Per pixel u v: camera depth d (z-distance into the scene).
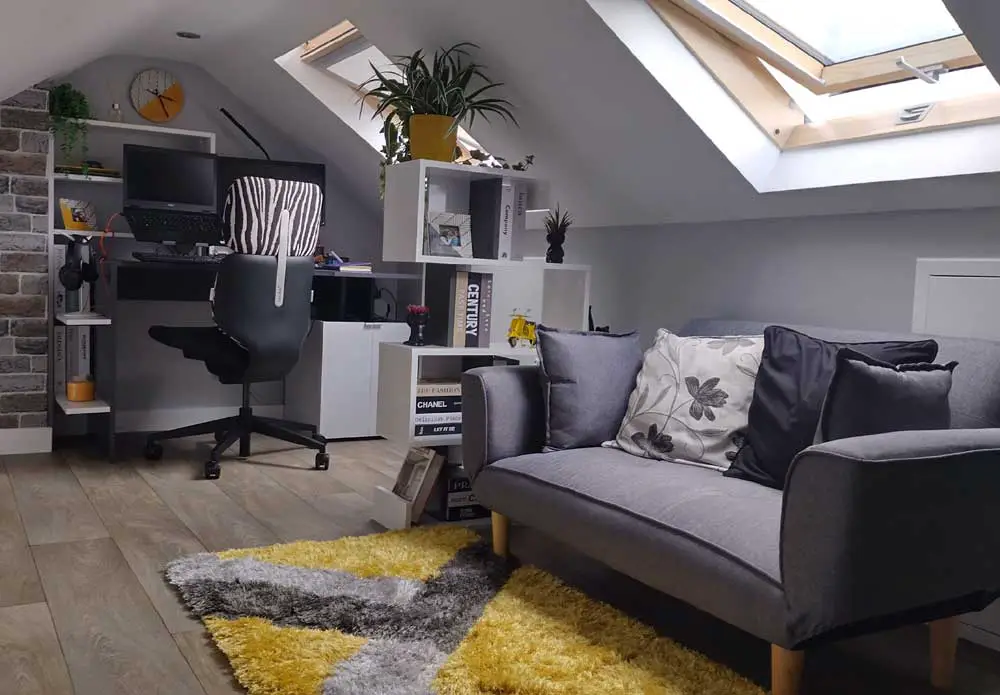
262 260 3.58
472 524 3.01
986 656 2.11
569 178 3.45
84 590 2.26
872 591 1.56
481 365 3.27
